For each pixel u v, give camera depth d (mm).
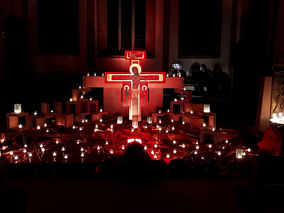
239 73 12258
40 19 11320
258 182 3223
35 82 10531
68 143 6711
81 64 12602
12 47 10383
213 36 12891
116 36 12625
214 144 6621
